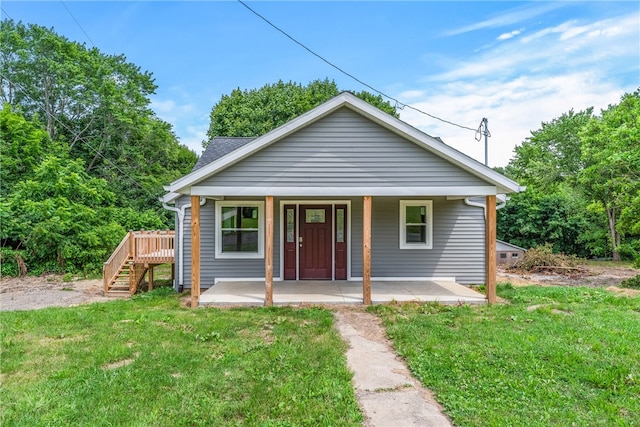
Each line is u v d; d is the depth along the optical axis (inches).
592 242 768.9
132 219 761.0
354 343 198.8
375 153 285.6
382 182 284.7
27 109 838.5
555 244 788.6
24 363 168.4
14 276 489.4
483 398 134.4
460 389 141.7
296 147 284.5
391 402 133.9
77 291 390.9
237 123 992.9
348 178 285.0
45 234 499.8
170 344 193.2
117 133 878.4
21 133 629.9
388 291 318.3
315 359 172.7
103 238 567.2
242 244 371.9
